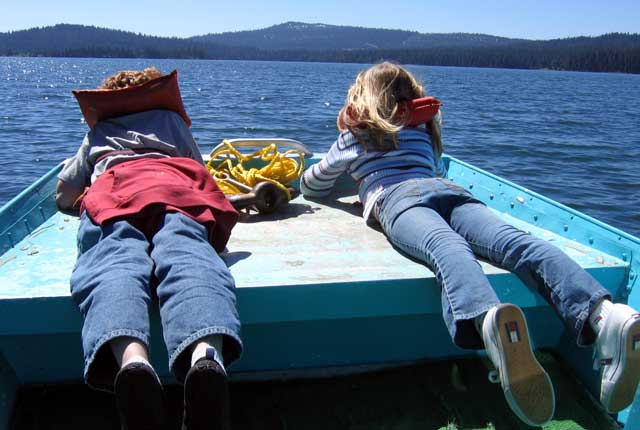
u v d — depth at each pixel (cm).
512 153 1279
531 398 196
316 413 243
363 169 285
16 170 990
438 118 299
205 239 213
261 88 3884
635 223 760
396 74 286
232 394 253
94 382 178
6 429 229
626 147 1413
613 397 204
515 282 233
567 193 902
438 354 274
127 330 172
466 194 256
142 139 265
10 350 237
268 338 252
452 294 210
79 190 295
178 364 178
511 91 4597
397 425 237
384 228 267
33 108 2039
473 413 243
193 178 244
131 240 206
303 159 389
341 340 259
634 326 194
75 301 196
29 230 287
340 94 3378
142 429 167
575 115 2380
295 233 286
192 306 179
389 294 228
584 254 261
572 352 269
